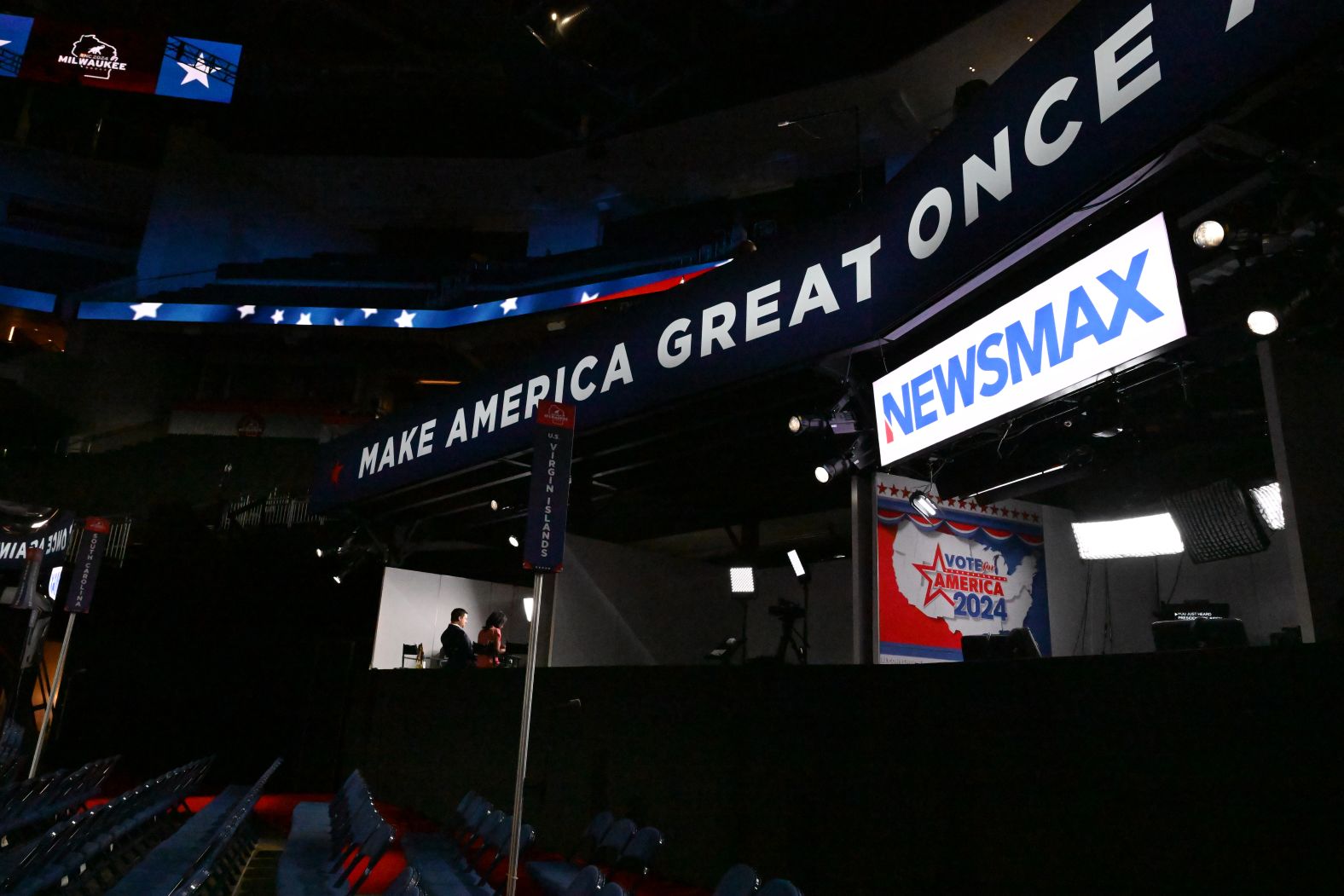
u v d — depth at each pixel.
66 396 25.72
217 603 16.17
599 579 11.05
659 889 5.90
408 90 27.78
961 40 17.75
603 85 24.27
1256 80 3.41
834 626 10.89
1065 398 5.88
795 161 23.22
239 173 28.38
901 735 4.55
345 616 15.11
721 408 8.15
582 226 27.89
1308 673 2.89
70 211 30.50
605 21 22.89
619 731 6.91
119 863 7.32
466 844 7.06
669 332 7.93
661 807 6.29
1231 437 5.48
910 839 4.38
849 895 4.67
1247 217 4.13
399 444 11.66
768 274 7.07
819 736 5.07
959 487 6.71
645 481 10.58
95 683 14.05
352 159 26.91
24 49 28.20
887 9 19.61
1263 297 4.23
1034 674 3.89
